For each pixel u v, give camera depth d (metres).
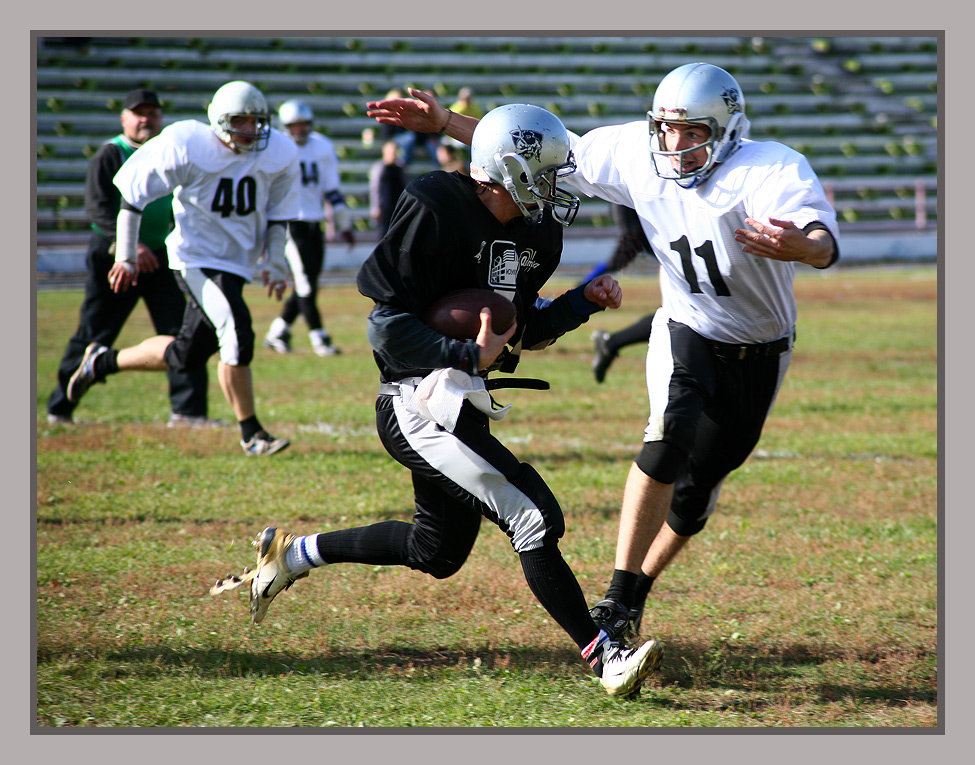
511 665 12.06
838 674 12.01
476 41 87.62
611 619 11.84
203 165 19.72
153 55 80.50
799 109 86.75
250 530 16.61
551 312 12.02
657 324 13.03
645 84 87.38
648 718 10.80
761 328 12.57
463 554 11.90
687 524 12.96
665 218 12.40
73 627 12.71
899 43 93.31
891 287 59.28
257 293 55.09
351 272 64.56
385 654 12.31
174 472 19.92
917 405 27.84
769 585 14.71
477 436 11.01
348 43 85.25
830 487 19.73
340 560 12.26
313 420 25.20
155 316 23.64
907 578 14.89
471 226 10.73
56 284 55.88
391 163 49.72
